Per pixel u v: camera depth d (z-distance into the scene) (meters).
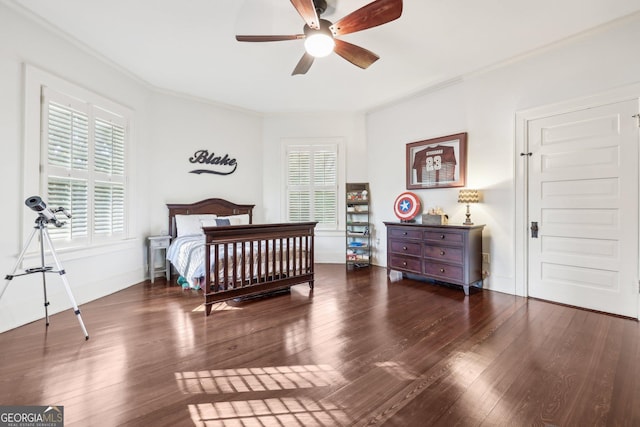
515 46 3.12
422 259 3.93
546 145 3.18
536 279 3.29
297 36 2.31
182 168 4.63
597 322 2.61
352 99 4.74
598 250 2.87
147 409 1.51
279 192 5.52
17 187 2.57
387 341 2.28
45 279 2.65
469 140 3.85
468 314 2.84
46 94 2.78
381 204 5.07
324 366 1.93
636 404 1.52
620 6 2.47
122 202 3.74
